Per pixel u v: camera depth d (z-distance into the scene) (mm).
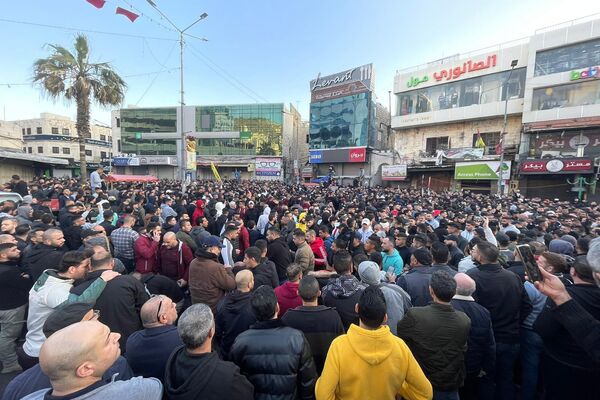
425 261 3658
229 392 1758
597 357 1575
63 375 1387
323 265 5648
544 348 2311
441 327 2383
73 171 41188
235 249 6258
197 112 48031
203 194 13859
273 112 46906
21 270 4004
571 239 5961
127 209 8070
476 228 6785
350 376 1852
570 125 20312
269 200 12570
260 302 2240
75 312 2125
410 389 1944
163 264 4992
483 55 24938
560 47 21047
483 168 23625
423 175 28891
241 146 47625
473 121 26234
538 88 21859
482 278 3119
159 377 2203
